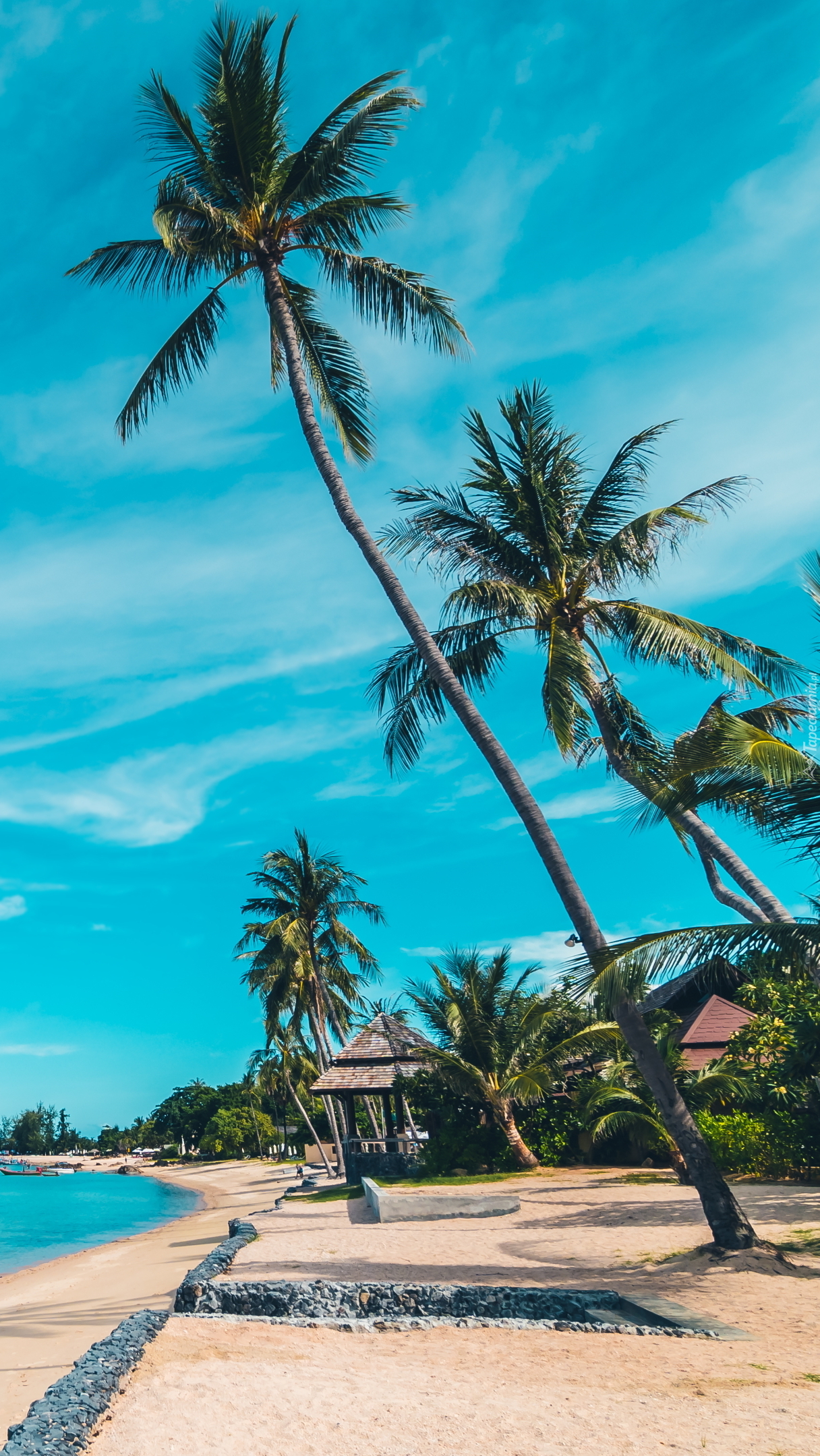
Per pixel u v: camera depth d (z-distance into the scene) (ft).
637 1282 32.71
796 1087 59.26
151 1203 183.11
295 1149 301.43
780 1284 30.55
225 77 50.39
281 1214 69.92
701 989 97.76
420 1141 87.86
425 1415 18.30
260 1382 20.81
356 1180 88.12
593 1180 68.95
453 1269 37.78
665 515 54.70
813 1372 20.84
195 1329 26.37
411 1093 87.71
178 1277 55.77
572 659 45.47
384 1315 29.37
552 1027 85.61
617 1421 17.66
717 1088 67.77
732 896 58.70
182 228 49.55
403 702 54.24
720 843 54.39
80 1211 175.94
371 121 51.90
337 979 135.13
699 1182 36.19
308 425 50.47
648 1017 80.07
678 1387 20.07
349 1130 94.22
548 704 44.80
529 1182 70.90
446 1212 55.36
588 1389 20.12
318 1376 21.43
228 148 53.36
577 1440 16.65
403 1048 94.27
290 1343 25.12
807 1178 57.41
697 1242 39.09
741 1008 88.28
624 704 59.26
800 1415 17.62
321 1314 29.63
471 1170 81.97
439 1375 21.58
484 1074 83.20
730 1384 20.11
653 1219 46.70
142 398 53.36
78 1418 17.42
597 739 63.21
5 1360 36.14
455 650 55.01
